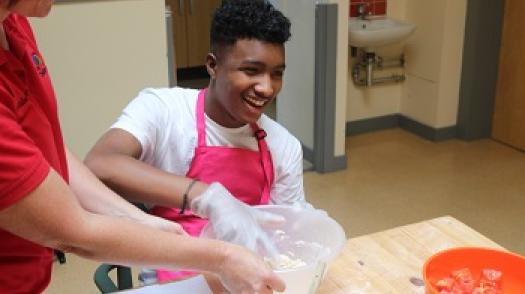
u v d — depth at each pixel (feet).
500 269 3.49
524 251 8.64
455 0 12.02
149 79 8.13
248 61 3.80
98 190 3.50
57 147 3.11
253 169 4.34
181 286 3.35
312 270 3.36
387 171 11.46
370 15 12.83
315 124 11.17
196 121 4.27
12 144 2.32
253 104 3.93
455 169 11.52
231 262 2.87
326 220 3.82
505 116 12.63
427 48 12.71
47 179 2.43
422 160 12.00
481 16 12.00
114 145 3.96
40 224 2.44
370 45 12.13
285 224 3.92
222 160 4.26
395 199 10.28
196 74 16.84
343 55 10.80
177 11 15.79
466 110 12.75
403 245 4.06
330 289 3.58
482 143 12.84
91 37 7.57
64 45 7.45
